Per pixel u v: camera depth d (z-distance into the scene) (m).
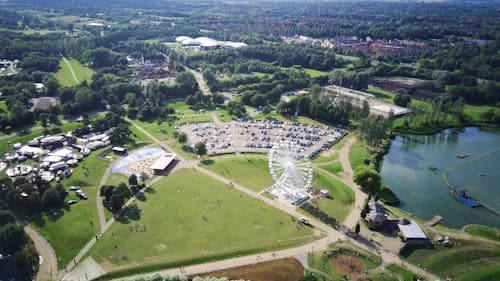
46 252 187.75
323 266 179.00
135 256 184.88
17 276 168.00
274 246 192.88
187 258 184.00
